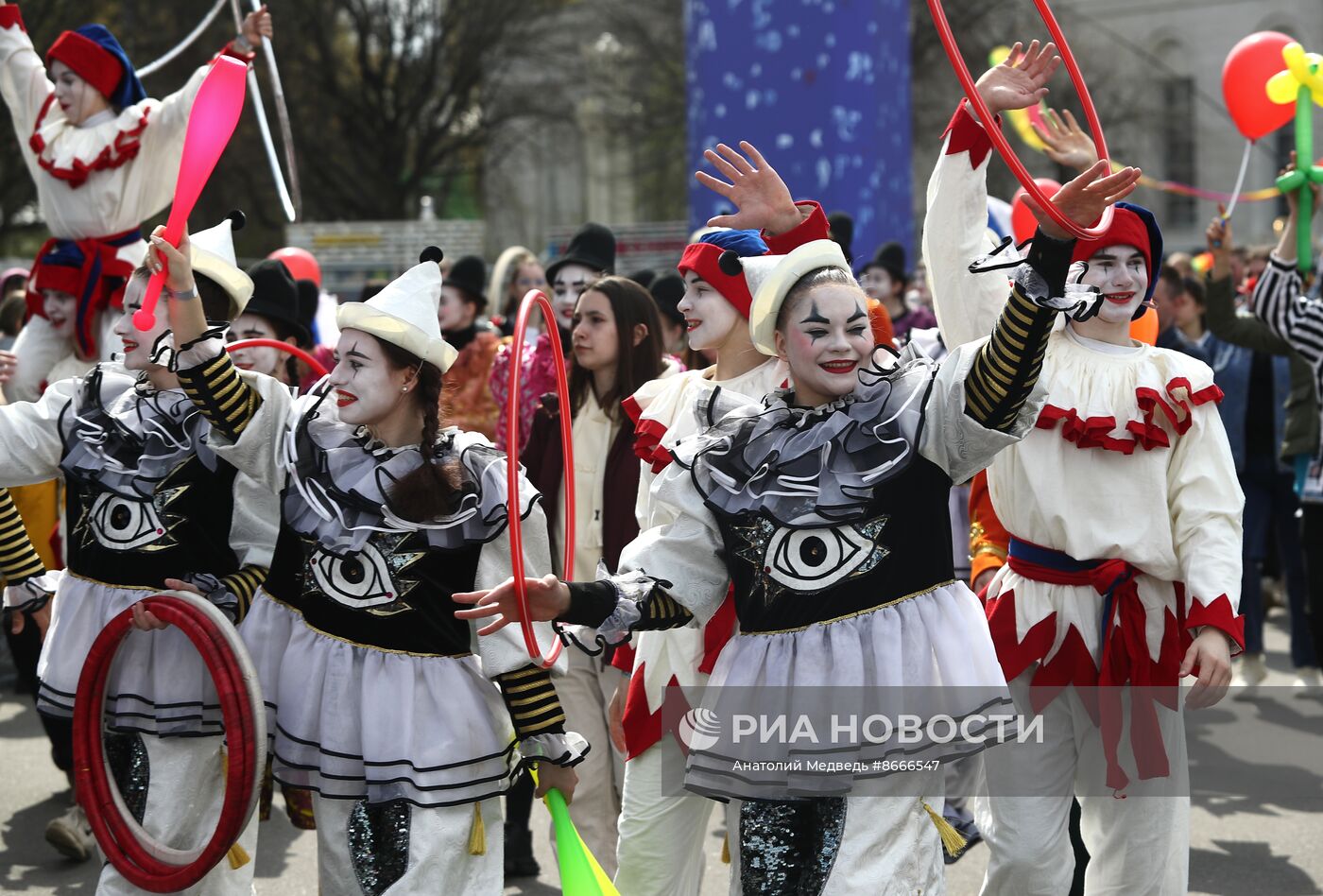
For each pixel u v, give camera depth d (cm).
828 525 349
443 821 378
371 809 379
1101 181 323
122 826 412
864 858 352
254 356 615
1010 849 443
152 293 377
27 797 703
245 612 428
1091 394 448
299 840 649
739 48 1298
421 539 380
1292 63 607
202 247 431
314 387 402
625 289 558
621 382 556
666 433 454
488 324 892
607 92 4009
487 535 383
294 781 390
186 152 382
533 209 5397
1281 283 627
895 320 1007
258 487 428
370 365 381
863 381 356
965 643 353
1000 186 3497
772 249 472
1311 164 608
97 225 700
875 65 1315
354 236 1997
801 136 1294
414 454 387
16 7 719
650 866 449
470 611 345
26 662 643
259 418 394
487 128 3616
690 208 1360
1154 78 4772
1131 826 448
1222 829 639
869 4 1303
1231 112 661
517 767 397
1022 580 457
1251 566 891
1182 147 4750
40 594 456
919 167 3959
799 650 353
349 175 3462
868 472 349
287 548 404
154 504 427
